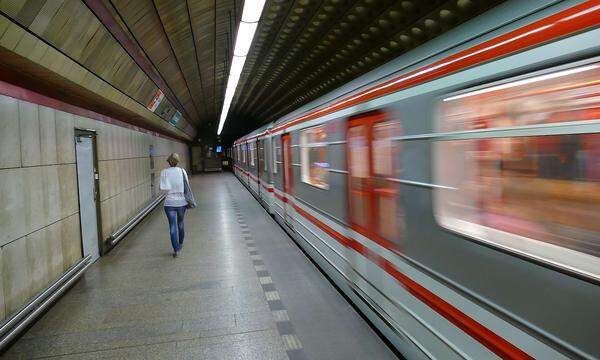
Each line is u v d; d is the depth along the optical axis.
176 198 6.96
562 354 1.69
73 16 4.24
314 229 6.04
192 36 9.07
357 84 4.13
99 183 6.98
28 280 4.19
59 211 5.14
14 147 4.02
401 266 3.16
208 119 38.31
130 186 9.83
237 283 5.38
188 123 24.95
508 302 1.99
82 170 6.18
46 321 4.29
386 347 3.54
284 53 11.89
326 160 5.25
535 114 1.84
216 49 11.51
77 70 5.18
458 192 2.39
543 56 1.79
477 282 2.24
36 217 4.45
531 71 1.85
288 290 5.05
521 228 1.92
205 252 7.16
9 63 4.08
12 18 3.33
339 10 7.99
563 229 1.70
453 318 2.47
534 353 1.84
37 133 4.58
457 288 2.42
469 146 2.29
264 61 13.45
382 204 3.49
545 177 1.79
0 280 3.62
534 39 1.85
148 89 9.42
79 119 6.09
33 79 4.96
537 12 1.86
